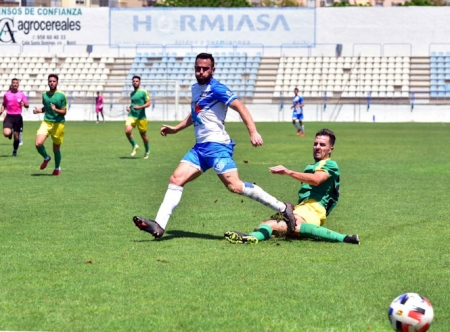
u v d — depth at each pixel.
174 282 8.32
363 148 31.16
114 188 17.19
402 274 8.79
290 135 42.12
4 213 13.40
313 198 11.36
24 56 68.25
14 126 26.66
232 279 8.47
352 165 23.42
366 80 64.12
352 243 10.70
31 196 15.77
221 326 6.77
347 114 62.19
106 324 6.80
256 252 9.99
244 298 7.69
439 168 22.44
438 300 7.69
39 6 72.88
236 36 68.00
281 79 64.75
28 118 64.25
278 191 16.78
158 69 66.88
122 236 11.18
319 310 7.28
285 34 67.50
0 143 33.91
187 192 16.45
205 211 13.70
